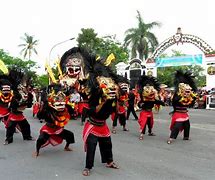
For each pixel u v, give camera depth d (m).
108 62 7.11
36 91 17.66
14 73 9.40
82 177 6.13
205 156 7.91
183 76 9.70
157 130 12.37
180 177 6.16
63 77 18.41
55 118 7.44
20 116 9.49
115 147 8.97
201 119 16.52
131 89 15.81
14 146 9.00
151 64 30.55
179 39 30.03
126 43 39.44
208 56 27.14
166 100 27.12
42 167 6.86
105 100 6.21
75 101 15.60
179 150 8.62
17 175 6.30
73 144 9.26
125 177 6.13
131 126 13.68
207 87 26.95
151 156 7.89
